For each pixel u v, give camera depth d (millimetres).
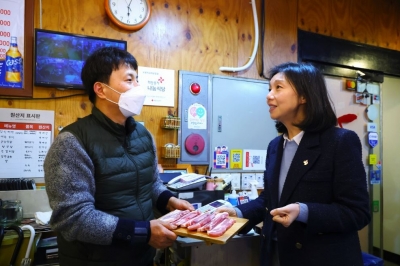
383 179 3096
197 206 1687
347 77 2738
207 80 2170
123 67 1146
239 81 2277
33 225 1521
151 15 2049
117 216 1069
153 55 2043
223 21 2262
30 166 1754
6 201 1552
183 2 2143
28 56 1760
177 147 2018
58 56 1795
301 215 1007
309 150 1127
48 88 1803
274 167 1259
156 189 1385
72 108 1850
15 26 1742
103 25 1923
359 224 1027
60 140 1006
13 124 1729
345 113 2725
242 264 1474
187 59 2141
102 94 1141
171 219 1135
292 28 2479
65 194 956
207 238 1000
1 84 1703
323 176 1077
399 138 3117
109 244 987
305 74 1164
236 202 1838
